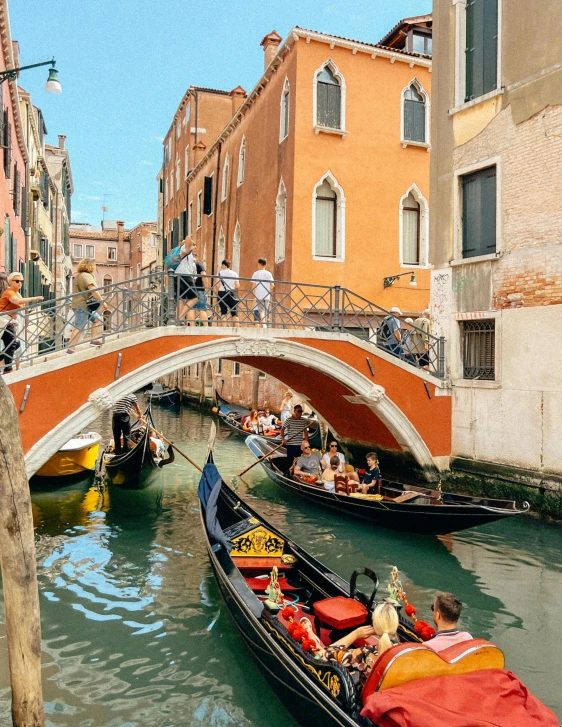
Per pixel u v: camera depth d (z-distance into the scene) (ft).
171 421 72.02
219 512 24.80
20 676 10.34
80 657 16.47
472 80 34.14
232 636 17.67
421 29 52.95
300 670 13.08
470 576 22.57
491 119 32.35
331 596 17.04
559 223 28.63
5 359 26.99
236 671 15.85
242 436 57.57
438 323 35.86
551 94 28.94
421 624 13.78
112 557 24.30
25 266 51.83
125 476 35.27
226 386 76.33
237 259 63.72
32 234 60.44
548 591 21.09
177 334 29.04
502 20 31.68
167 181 101.65
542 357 29.43
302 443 35.22
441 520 25.26
